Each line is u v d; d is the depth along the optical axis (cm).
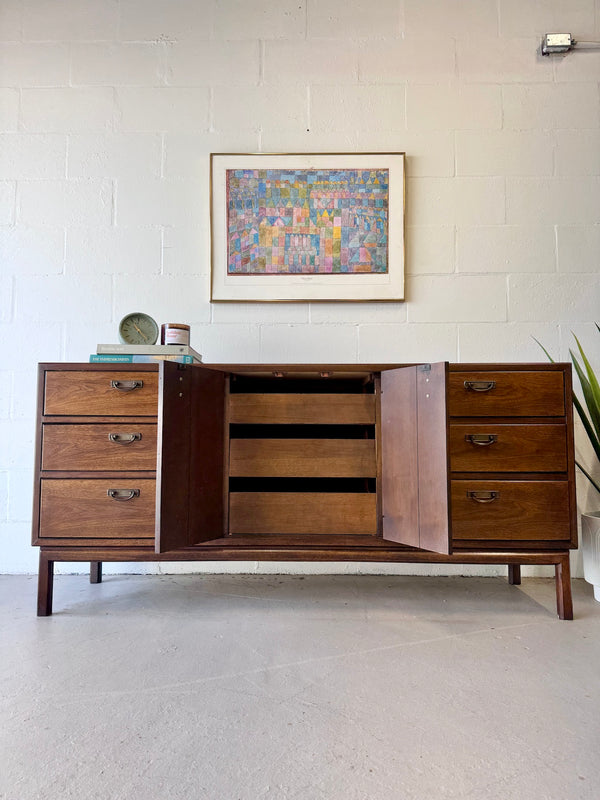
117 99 197
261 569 189
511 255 194
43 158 197
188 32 198
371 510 151
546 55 195
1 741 84
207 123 197
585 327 192
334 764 78
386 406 151
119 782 74
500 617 143
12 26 199
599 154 194
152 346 158
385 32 196
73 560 145
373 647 122
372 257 194
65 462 146
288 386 195
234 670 110
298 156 194
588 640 127
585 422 165
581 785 74
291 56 197
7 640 126
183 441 141
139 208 196
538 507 143
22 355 194
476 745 83
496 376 146
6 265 195
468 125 195
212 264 195
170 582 178
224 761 79
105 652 119
